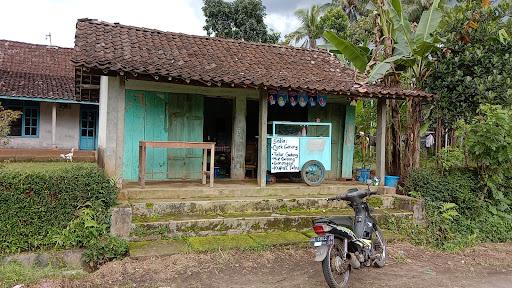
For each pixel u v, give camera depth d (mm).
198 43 9812
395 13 9789
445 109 9992
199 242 6477
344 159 10750
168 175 9148
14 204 5848
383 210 8547
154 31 9641
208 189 8062
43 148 15664
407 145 10344
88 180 6371
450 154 9398
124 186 7992
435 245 7488
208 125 11062
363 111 14211
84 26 8805
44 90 15305
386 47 10594
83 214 6199
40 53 18391
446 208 8367
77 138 16531
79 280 5301
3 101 15273
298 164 9281
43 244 6008
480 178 8992
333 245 5078
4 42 18156
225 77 7734
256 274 5656
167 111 9117
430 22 9578
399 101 10586
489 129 8195
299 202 8172
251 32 22453
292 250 6590
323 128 9578
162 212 7211
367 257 5594
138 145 8867
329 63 10750
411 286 5426
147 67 7266
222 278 5461
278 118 10508
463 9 10109
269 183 9469
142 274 5477
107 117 7309
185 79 7242
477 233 8117
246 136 10602
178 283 5258
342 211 8188
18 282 5133
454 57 9859
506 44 9539
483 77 9453
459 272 6121
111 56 7504
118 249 6066
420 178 9117
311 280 5492
